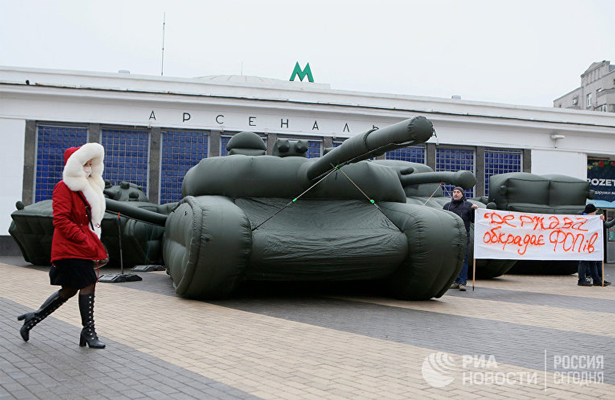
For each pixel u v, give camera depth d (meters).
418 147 23.11
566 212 14.27
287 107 21.64
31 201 19.91
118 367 4.36
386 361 4.67
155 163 20.84
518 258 10.62
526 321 6.78
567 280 13.08
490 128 23.59
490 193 14.70
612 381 4.19
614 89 60.94
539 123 23.78
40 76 20.44
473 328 6.24
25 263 15.48
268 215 8.24
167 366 4.42
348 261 7.82
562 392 3.90
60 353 4.79
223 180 8.53
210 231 7.37
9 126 19.86
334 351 5.01
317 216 8.43
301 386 3.94
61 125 20.34
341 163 7.53
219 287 7.66
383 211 8.78
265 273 7.79
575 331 6.15
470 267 12.49
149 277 11.54
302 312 7.21
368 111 22.28
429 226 7.99
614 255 22.05
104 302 7.78
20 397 3.63
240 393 3.77
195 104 21.08
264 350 5.01
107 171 20.64
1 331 5.66
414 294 8.33
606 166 25.66
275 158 8.80
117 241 12.88
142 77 21.11
